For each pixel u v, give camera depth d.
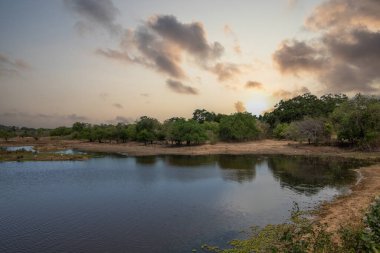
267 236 21.72
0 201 35.38
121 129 143.38
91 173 56.03
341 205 28.97
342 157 70.19
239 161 69.81
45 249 21.17
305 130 93.94
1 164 70.75
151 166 64.50
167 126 126.44
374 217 12.55
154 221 26.75
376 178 41.72
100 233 24.09
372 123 75.88
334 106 130.12
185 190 39.44
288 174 49.91
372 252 11.79
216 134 126.12
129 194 37.84
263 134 130.62
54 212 30.45
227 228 24.39
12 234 24.27
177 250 20.41
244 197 34.69
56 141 168.38
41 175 54.38
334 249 14.00
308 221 24.36
